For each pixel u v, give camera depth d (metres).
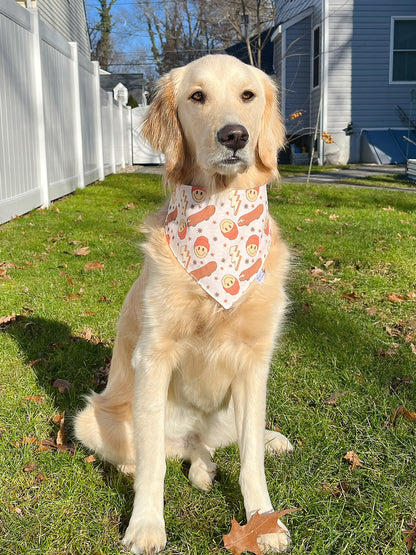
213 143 2.24
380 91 19.19
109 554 2.04
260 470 2.23
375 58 18.97
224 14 22.17
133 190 11.51
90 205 9.32
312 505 2.28
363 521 2.19
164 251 2.36
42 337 3.92
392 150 18.77
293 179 14.03
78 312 4.43
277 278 2.40
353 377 3.34
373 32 18.78
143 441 2.21
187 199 2.37
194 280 2.28
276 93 2.65
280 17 23.61
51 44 9.18
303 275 5.41
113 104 17.19
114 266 5.67
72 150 10.96
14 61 7.46
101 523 2.19
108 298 4.77
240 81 2.38
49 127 9.05
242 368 2.38
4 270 5.28
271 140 2.60
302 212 8.89
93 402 2.65
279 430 2.91
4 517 2.19
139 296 2.52
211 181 2.36
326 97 19.14
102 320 4.28
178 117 2.51
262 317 2.31
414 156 18.61
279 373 3.45
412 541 2.10
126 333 2.63
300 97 21.36
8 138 7.30
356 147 19.53
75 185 11.17
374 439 2.75
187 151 2.50
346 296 4.89
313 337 3.97
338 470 2.55
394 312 4.53
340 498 2.34
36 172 8.49
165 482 2.49
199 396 2.52
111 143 16.39
